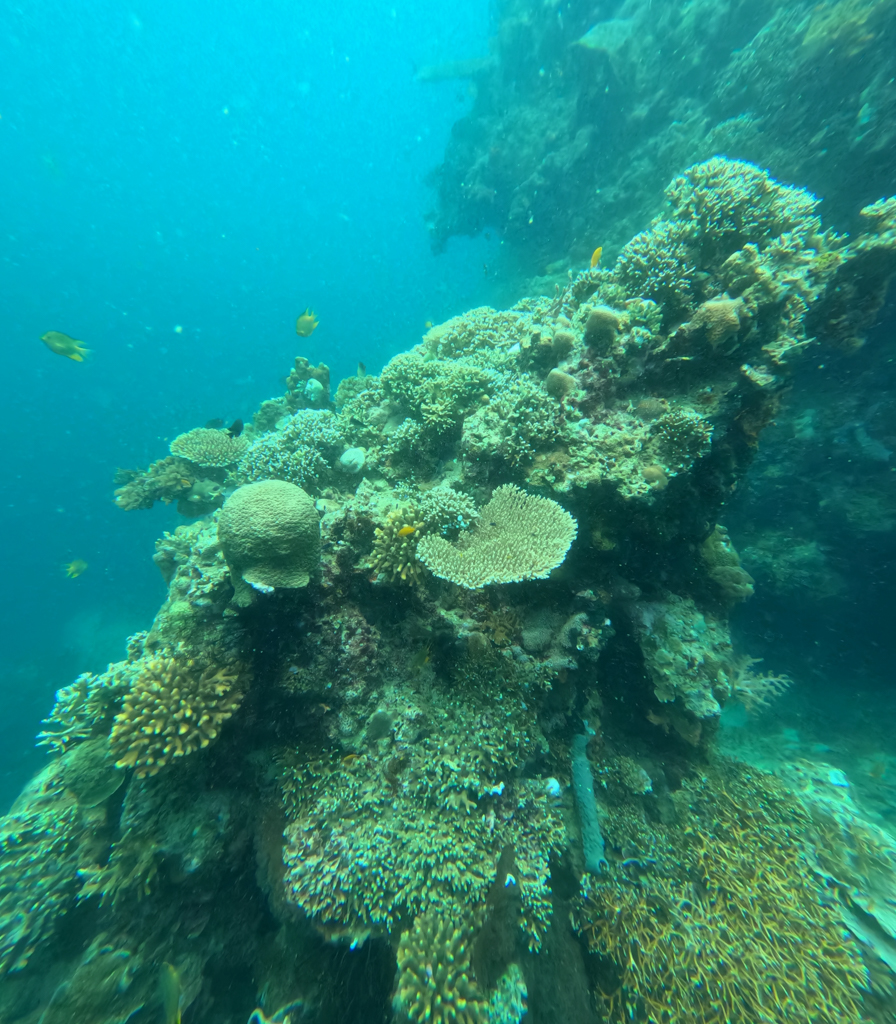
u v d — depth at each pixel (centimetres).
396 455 150
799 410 205
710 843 124
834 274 150
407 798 106
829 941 111
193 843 108
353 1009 102
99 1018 103
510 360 156
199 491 209
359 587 120
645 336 134
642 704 137
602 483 121
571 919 112
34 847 113
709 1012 104
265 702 116
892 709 191
